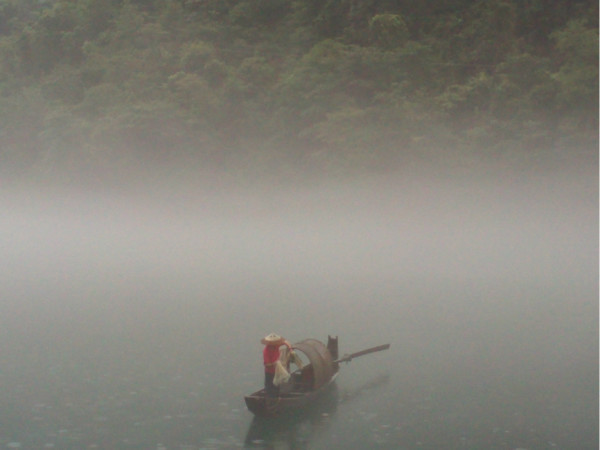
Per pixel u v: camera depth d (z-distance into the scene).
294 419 11.48
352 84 59.44
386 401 12.38
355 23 71.06
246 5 81.62
